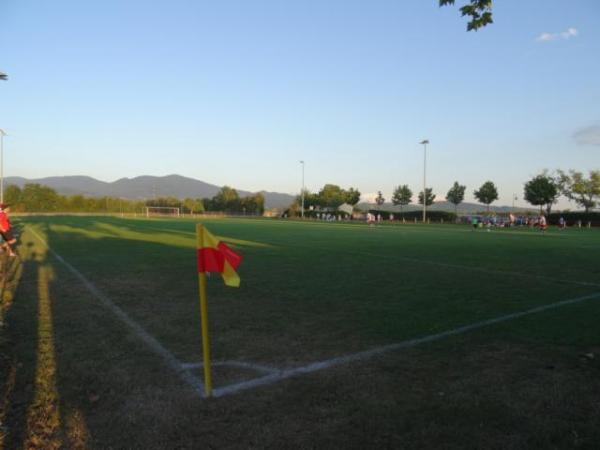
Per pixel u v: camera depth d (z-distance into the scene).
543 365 4.81
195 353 5.19
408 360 4.95
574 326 6.37
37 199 87.00
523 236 29.45
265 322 6.57
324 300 8.12
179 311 7.23
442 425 3.50
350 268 12.34
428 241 23.30
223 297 8.35
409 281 10.21
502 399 3.97
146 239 22.58
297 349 5.33
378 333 6.00
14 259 13.90
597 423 3.56
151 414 3.67
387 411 3.72
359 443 3.24
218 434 3.35
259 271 11.72
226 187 117.69
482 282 10.11
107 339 5.69
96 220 52.44
